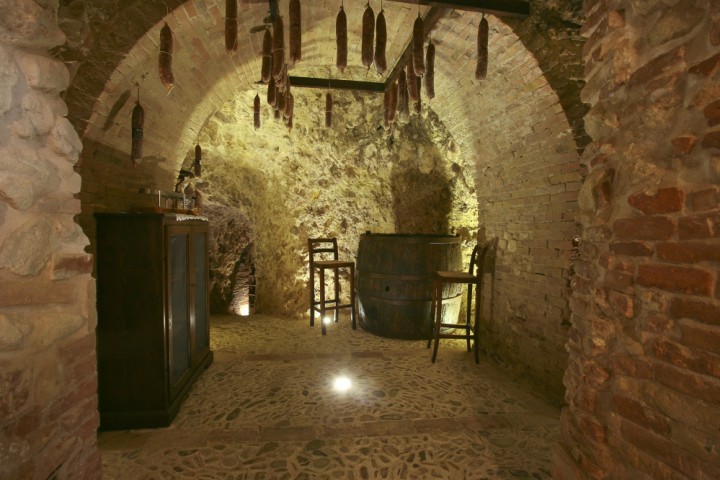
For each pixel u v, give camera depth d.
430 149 4.91
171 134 3.32
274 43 1.97
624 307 1.21
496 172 3.69
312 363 3.62
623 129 1.26
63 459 1.21
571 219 2.78
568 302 2.81
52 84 1.16
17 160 1.03
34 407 1.09
